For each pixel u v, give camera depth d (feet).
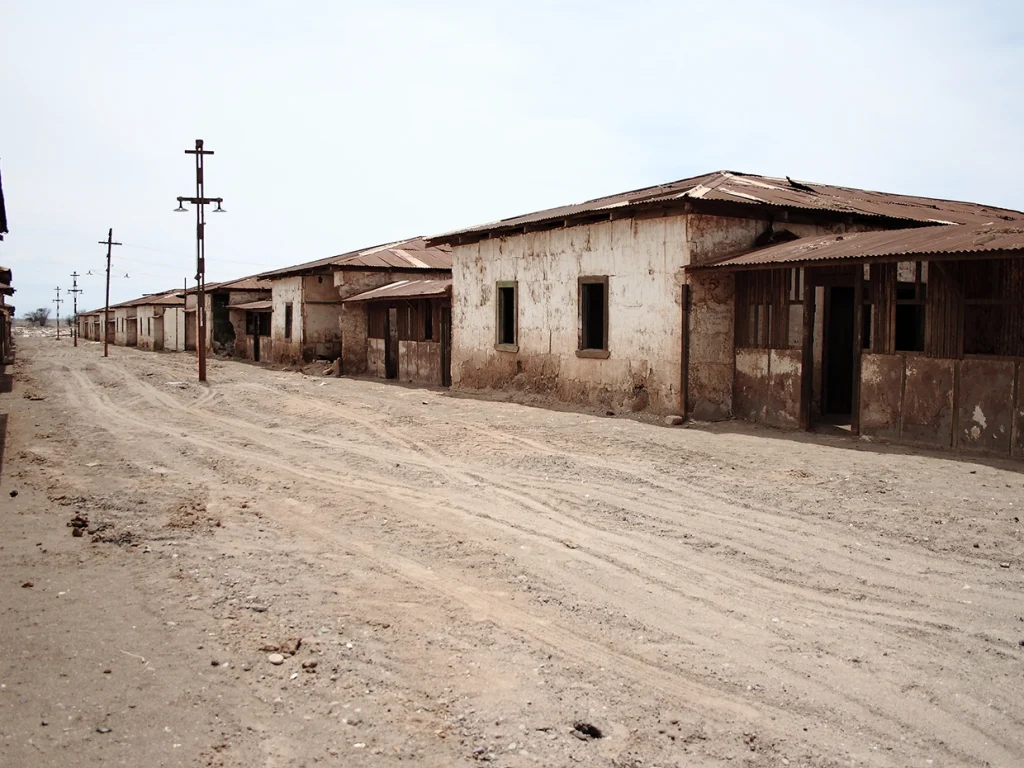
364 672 14.24
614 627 16.58
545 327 57.98
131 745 11.66
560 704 13.24
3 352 115.44
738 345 45.44
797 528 23.65
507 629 16.38
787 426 41.88
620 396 50.47
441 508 26.63
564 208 65.05
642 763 11.59
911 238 36.63
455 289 69.82
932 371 34.83
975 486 27.86
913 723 12.83
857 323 38.01
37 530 22.82
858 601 18.02
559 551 21.74
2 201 48.57
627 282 49.57
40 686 13.33
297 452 37.91
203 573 19.38
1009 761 11.80
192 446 39.52
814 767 11.57
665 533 23.36
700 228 44.80
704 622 16.89
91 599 17.43
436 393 66.18
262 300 139.95
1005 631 16.29
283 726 12.35
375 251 102.37
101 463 34.35
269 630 15.96
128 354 159.74
